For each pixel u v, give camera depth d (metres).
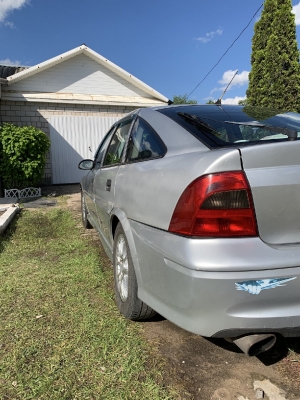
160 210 1.93
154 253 1.98
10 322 2.56
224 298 1.61
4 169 8.43
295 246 1.68
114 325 2.51
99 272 3.54
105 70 12.25
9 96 10.78
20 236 4.91
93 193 4.00
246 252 1.61
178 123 2.34
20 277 3.44
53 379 1.96
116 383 1.93
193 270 1.64
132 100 12.37
